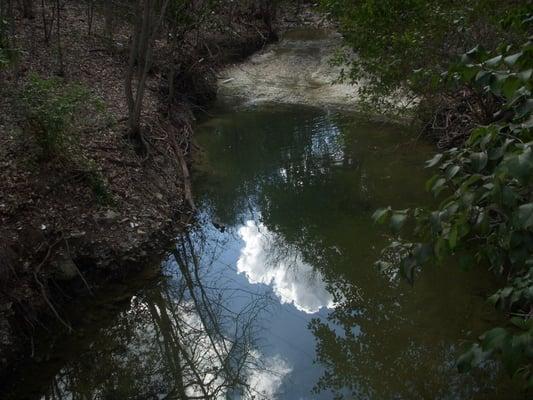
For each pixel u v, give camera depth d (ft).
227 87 48.19
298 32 65.21
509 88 6.93
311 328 20.21
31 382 16.70
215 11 46.14
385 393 16.60
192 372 18.47
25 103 21.57
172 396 17.20
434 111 31.78
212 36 51.06
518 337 5.97
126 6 41.60
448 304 19.49
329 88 46.60
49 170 22.16
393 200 27.53
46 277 19.02
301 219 27.76
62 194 21.93
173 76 40.40
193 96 42.80
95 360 18.17
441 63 26.27
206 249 25.35
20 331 17.51
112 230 22.44
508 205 6.73
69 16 46.39
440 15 25.08
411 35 26.05
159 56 42.42
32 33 39.60
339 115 41.04
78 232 21.08
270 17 62.28
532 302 7.79
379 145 34.73
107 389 17.33
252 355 19.17
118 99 34.09
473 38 25.26
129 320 20.07
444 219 7.35
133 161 27.27
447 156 9.76
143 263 22.35
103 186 23.52
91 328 19.10
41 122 21.48
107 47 41.70
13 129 23.43
